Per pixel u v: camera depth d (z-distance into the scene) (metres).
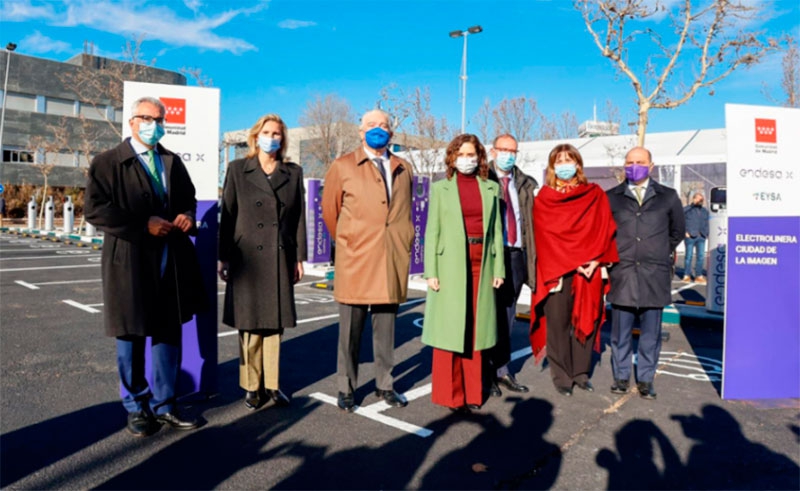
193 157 4.05
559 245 4.29
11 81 38.56
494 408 4.01
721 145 17.72
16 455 3.05
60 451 3.12
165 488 2.71
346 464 3.03
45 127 39.97
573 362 4.48
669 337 6.64
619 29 8.18
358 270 3.83
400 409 3.96
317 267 11.98
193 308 3.53
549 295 4.44
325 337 6.18
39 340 5.76
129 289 3.19
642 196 4.34
